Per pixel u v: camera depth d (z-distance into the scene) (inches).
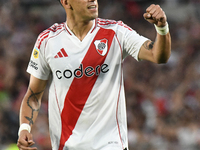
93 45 469.1
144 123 1454.2
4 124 1411.2
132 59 1712.6
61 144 486.6
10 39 1916.8
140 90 1604.3
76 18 468.8
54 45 478.0
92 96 468.1
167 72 1689.2
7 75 1678.2
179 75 1675.7
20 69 1748.3
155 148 1368.1
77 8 460.1
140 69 1689.2
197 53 1803.6
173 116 1467.8
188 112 1470.2
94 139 469.1
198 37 1903.3
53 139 498.0
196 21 2021.4
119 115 474.0
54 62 476.1
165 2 2122.3
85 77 467.8
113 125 470.9
